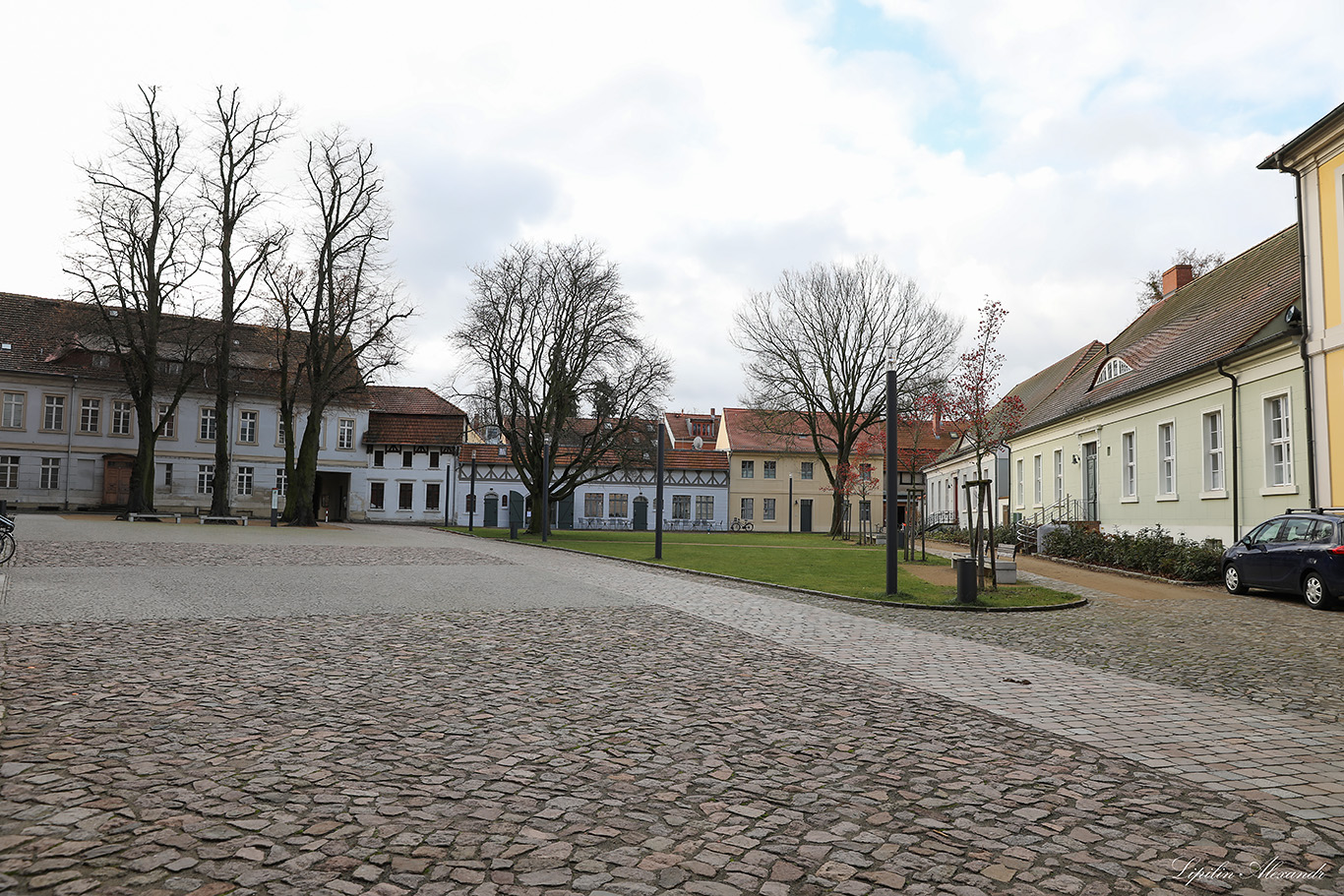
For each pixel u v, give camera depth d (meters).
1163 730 6.78
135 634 9.75
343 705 6.82
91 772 4.97
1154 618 13.97
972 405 23.80
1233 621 13.58
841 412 48.56
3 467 49.19
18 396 49.66
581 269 41.66
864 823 4.60
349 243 41.56
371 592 14.68
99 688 7.08
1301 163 19.45
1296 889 3.91
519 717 6.64
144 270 39.53
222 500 39.44
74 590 13.48
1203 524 23.00
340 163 41.56
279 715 6.43
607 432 42.56
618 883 3.78
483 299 41.44
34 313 52.47
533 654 9.40
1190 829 4.61
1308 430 19.05
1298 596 16.94
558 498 43.81
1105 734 6.62
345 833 4.22
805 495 69.06
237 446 56.28
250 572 17.34
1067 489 32.97
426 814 4.52
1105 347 36.81
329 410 60.03
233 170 39.72
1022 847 4.32
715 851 4.18
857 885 3.83
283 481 57.75
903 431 67.62
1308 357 19.05
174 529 32.72
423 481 62.03
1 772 4.92
